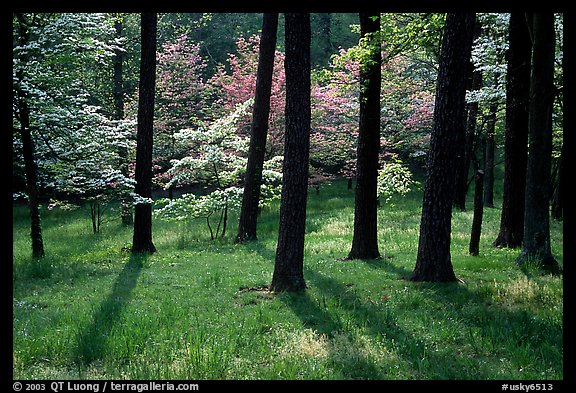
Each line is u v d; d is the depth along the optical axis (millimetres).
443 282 10219
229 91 29094
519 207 14797
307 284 10523
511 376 5652
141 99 16812
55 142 16812
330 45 45156
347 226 20734
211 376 5848
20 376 5895
